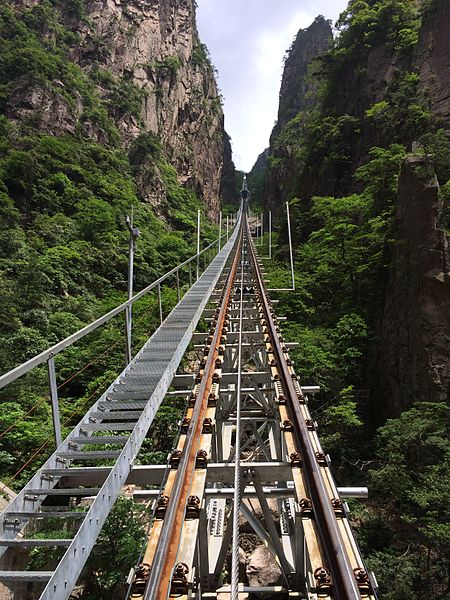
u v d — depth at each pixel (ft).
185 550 10.00
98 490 13.74
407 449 43.29
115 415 19.22
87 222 91.76
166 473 13.04
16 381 41.83
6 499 25.52
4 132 109.40
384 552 37.93
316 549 10.33
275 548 14.51
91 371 49.34
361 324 59.00
